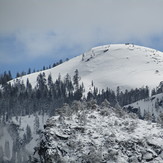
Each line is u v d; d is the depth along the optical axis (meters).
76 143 122.38
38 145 129.62
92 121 138.50
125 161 115.06
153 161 116.69
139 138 125.50
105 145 121.56
